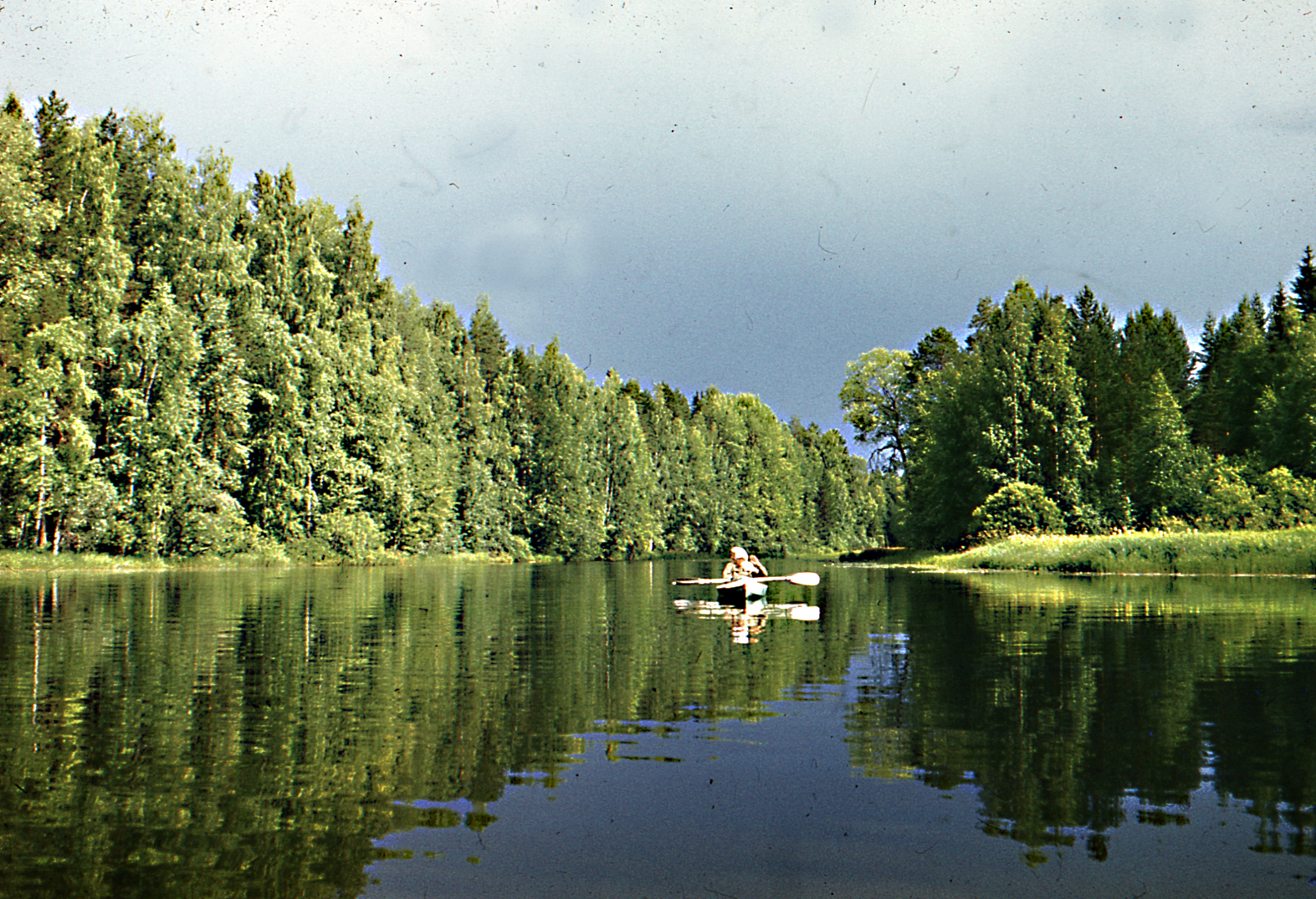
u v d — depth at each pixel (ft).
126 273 137.28
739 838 16.52
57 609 62.08
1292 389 171.01
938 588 88.07
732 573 78.02
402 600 73.00
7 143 123.95
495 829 16.98
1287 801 18.29
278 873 14.79
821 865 15.17
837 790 19.31
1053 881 14.40
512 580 115.44
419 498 204.74
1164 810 17.80
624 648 41.75
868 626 51.01
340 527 168.96
